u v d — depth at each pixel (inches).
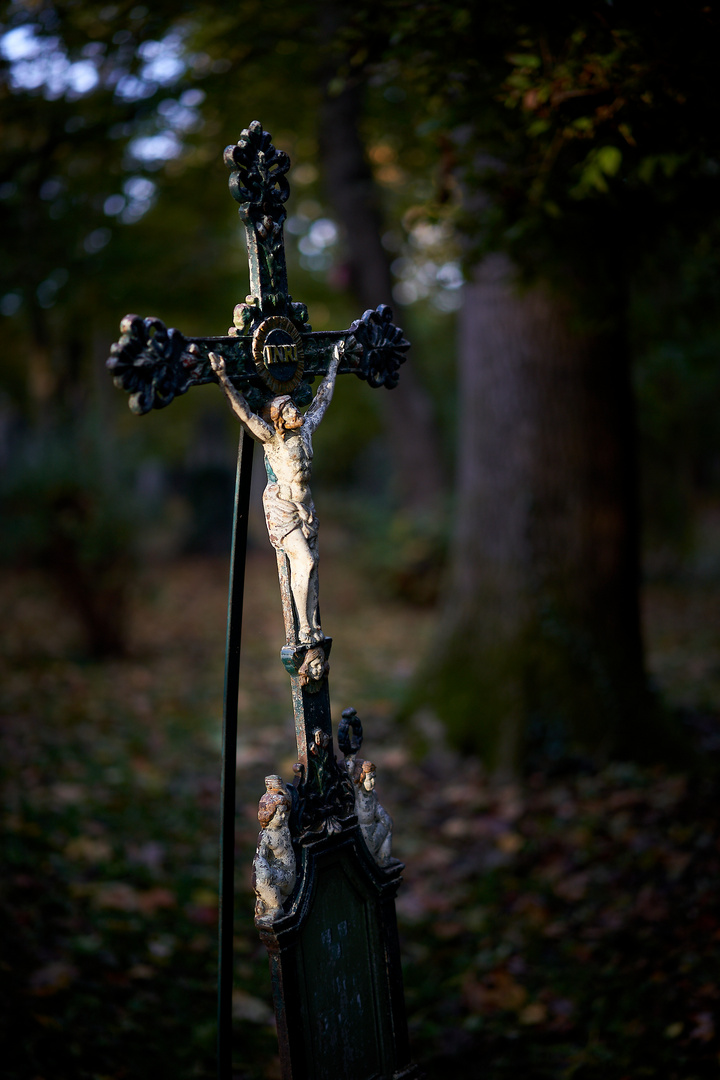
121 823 192.1
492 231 154.4
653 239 152.6
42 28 220.8
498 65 122.2
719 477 653.3
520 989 142.6
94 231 353.1
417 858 192.2
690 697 292.4
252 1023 131.6
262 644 392.2
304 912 84.0
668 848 174.6
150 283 442.6
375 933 92.7
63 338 456.4
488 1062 126.4
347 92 350.3
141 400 75.9
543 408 236.5
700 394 466.0
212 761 243.0
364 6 130.0
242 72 261.6
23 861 157.9
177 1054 119.6
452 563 263.4
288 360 87.2
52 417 383.9
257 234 87.1
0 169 252.5
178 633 410.9
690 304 205.6
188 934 152.0
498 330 241.1
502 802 214.5
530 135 123.6
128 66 237.5
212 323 486.3
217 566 628.4
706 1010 123.5
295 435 86.9
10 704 273.6
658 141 117.2
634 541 241.4
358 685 327.0
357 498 753.0
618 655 236.4
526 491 239.0
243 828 199.9
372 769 91.5
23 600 460.4
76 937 140.0
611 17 107.0
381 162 406.6
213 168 349.7
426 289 560.7
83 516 343.6
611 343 234.2
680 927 147.1
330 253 601.3
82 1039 114.6
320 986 86.7
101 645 352.2
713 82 106.7
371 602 485.7
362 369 97.0
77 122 251.3
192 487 684.7
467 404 255.0
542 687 233.9
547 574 238.5
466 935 162.6
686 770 221.1
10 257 318.7
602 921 156.9
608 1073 117.4
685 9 102.7
